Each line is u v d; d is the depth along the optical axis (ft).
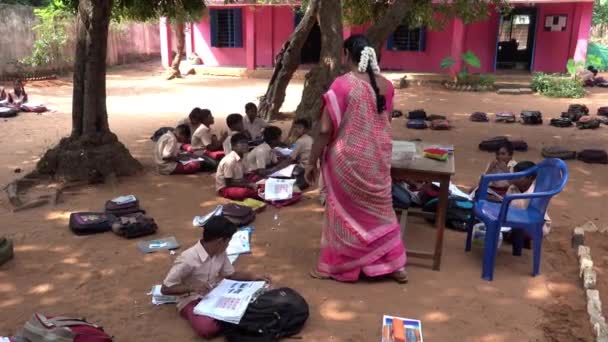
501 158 20.77
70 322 11.00
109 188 23.15
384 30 31.32
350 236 14.65
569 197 22.94
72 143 23.97
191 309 12.64
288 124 39.27
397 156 15.58
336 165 14.33
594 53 73.97
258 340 11.84
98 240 17.71
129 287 14.61
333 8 30.63
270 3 62.75
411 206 20.03
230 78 70.13
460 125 39.55
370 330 12.71
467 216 18.65
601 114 42.14
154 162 27.68
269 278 14.24
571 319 13.28
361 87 13.78
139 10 29.63
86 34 23.21
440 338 12.42
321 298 14.12
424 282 15.11
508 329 12.84
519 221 15.05
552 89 56.13
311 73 33.37
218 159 26.50
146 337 12.26
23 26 62.64
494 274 15.65
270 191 21.24
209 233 12.62
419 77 64.44
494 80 62.18
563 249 17.43
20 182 22.53
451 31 66.44
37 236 17.98
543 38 66.28
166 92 56.44
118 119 40.42
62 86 59.21
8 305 13.57
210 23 73.26
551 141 33.94
